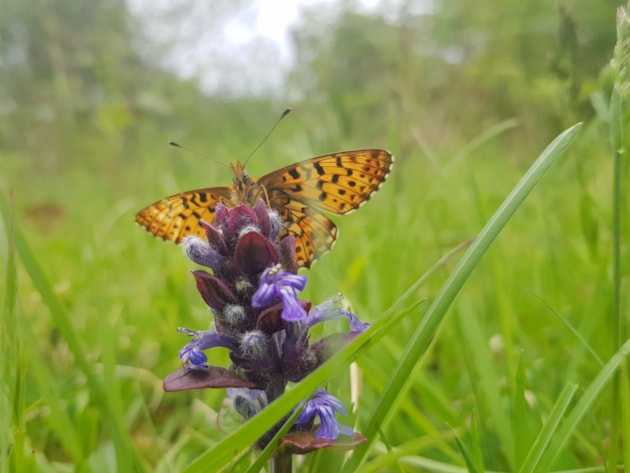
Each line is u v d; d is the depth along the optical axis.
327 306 0.05
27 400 0.08
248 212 0.05
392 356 0.08
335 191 0.07
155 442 0.07
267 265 0.05
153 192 0.17
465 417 0.07
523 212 0.14
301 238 0.07
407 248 0.11
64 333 0.06
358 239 0.13
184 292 0.11
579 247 0.11
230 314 0.05
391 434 0.07
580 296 0.10
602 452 0.06
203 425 0.08
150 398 0.09
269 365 0.05
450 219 0.14
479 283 0.11
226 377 0.05
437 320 0.05
